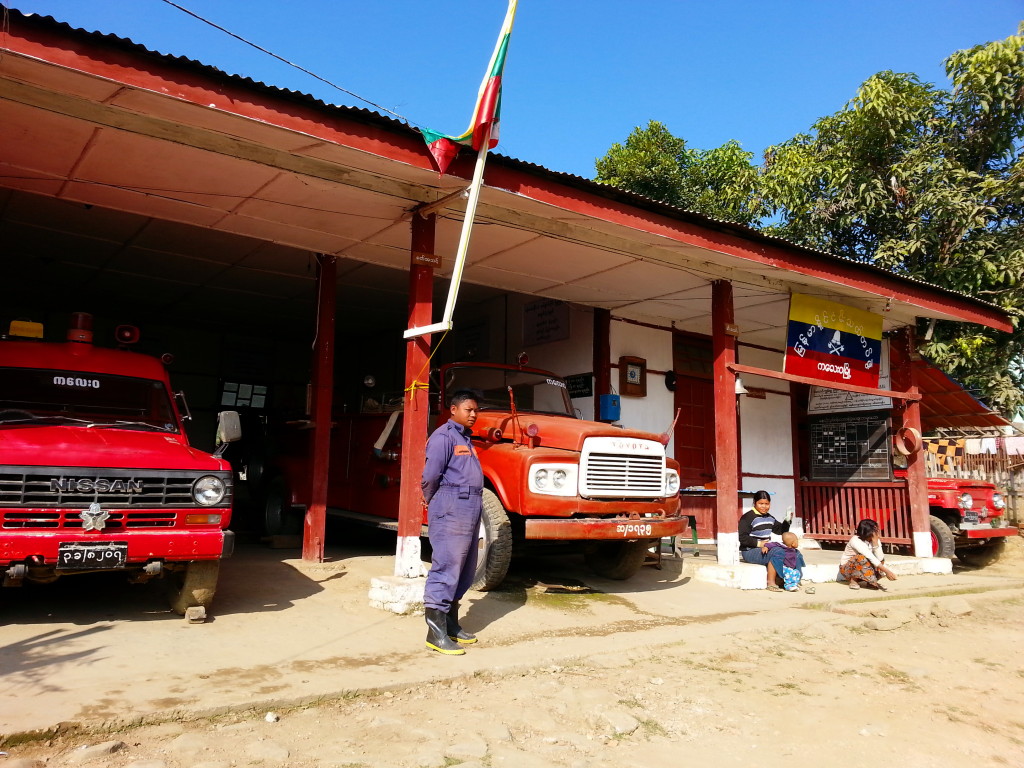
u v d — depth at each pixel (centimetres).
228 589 624
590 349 1018
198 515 504
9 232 867
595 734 373
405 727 357
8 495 451
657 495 696
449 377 826
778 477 1244
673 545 889
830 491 1184
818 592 793
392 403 871
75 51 419
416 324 627
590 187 630
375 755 324
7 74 438
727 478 829
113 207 664
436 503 502
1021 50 1264
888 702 452
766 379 1265
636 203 668
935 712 438
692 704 426
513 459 656
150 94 448
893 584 873
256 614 550
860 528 863
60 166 570
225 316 1312
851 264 841
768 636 596
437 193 621
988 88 1284
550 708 402
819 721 411
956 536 1120
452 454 505
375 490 848
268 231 725
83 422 554
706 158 1656
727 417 838
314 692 385
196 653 444
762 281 871
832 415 1185
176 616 530
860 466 1141
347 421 937
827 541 1184
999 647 615
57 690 364
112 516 473
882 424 1118
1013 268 1220
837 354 943
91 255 955
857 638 619
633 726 382
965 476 1458
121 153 543
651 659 511
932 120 1380
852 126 1374
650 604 686
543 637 543
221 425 559
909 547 1080
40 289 1145
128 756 307
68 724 321
